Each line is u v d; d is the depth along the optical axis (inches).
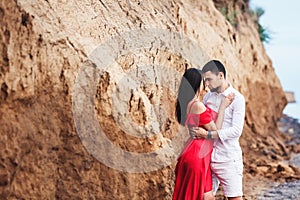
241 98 232.2
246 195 301.3
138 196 233.5
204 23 392.5
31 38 221.5
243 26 498.3
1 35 219.1
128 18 273.3
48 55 223.0
